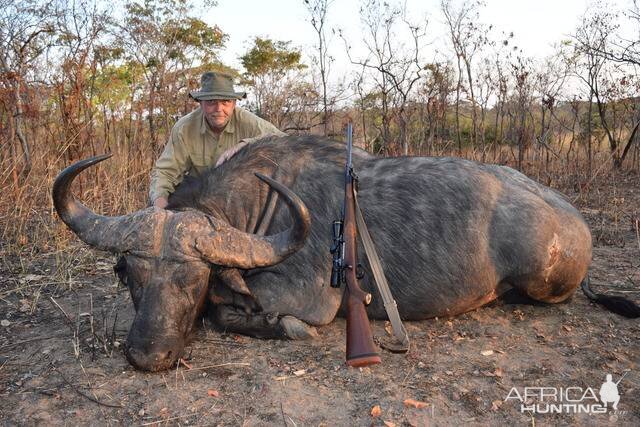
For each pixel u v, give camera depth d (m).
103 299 5.73
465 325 5.14
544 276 5.09
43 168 8.91
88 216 4.22
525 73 14.51
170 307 3.89
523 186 5.26
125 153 9.80
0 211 8.31
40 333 4.89
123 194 8.65
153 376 4.12
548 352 4.58
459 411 3.75
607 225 8.83
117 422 3.60
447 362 4.41
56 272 6.41
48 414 3.67
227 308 4.75
